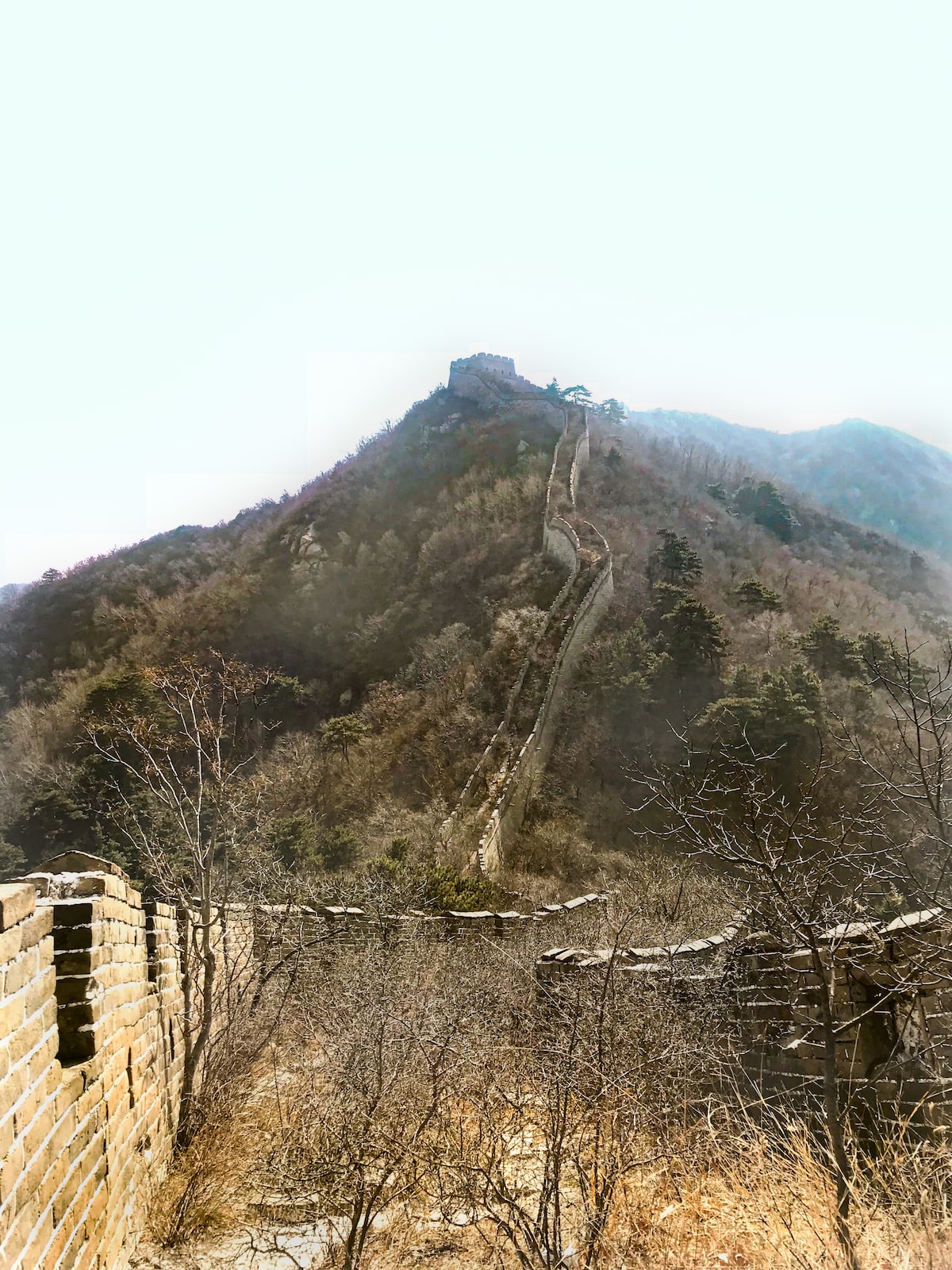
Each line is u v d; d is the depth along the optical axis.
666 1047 5.85
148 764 10.81
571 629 55.94
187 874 10.48
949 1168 4.95
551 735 49.56
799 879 6.23
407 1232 5.47
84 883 5.26
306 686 70.62
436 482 93.44
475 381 108.25
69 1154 4.20
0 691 72.62
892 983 5.99
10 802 32.16
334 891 15.45
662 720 45.72
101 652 80.00
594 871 35.31
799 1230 4.77
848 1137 5.48
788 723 32.12
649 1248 4.85
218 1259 5.41
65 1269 4.03
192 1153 6.92
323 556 86.94
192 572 90.94
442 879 22.25
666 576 61.00
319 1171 5.44
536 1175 5.64
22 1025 3.61
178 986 8.25
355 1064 5.75
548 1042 6.09
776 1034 6.55
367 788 48.12
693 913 13.05
